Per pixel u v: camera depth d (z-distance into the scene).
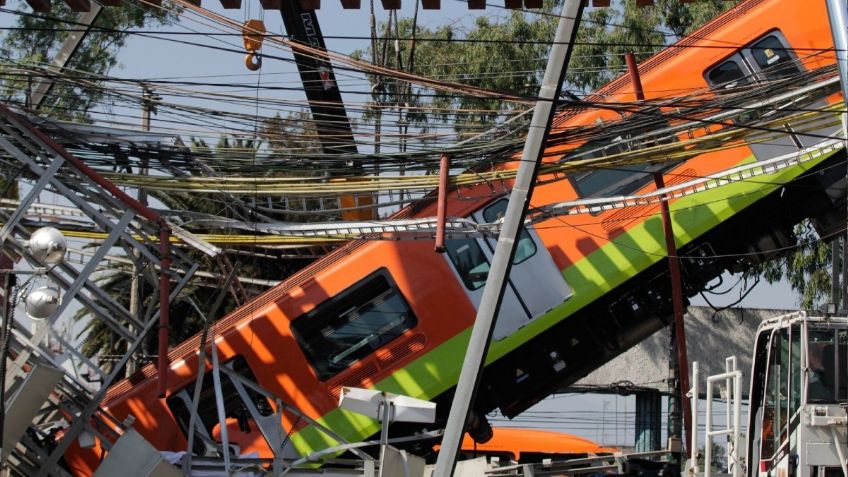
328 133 16.33
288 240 15.24
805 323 11.58
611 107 12.89
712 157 16.00
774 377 11.97
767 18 15.62
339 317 16.83
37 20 25.97
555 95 10.74
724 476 12.69
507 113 14.12
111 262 21.56
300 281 17.05
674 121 14.70
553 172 13.91
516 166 15.71
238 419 16.84
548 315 16.22
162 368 12.42
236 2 13.97
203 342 13.49
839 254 25.48
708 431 12.87
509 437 23.38
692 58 15.92
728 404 12.86
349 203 17.58
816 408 11.41
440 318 16.55
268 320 16.86
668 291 17.25
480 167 14.74
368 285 16.80
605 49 29.09
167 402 16.77
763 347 12.38
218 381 13.73
